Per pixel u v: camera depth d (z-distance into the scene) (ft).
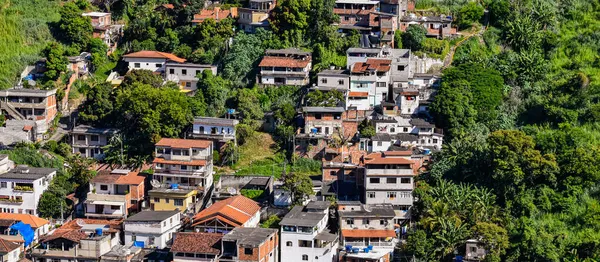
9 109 605.31
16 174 536.42
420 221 493.77
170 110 565.94
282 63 618.44
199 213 499.10
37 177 533.14
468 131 569.23
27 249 499.10
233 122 569.64
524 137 529.04
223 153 566.36
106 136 581.12
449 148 547.49
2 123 594.24
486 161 526.57
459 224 483.51
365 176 515.91
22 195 532.32
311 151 568.00
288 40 652.48
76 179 549.54
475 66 608.60
